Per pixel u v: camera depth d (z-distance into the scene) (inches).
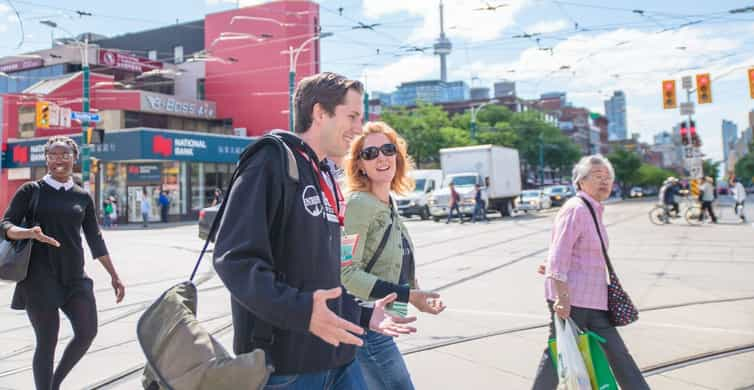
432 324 256.1
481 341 226.8
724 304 283.0
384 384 111.3
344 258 108.7
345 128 82.9
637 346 215.2
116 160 1268.5
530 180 3043.8
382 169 116.4
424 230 835.4
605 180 140.5
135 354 216.4
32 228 137.5
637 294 313.9
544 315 269.6
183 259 537.6
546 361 144.3
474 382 180.7
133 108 1469.0
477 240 650.2
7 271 136.3
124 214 1305.4
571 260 139.8
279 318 61.1
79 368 199.3
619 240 618.2
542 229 801.6
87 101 967.6
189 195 1342.3
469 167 1130.7
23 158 1400.1
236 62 1660.9
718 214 1117.7
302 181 74.0
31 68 1713.8
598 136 5162.4
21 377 189.3
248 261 63.6
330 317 61.0
